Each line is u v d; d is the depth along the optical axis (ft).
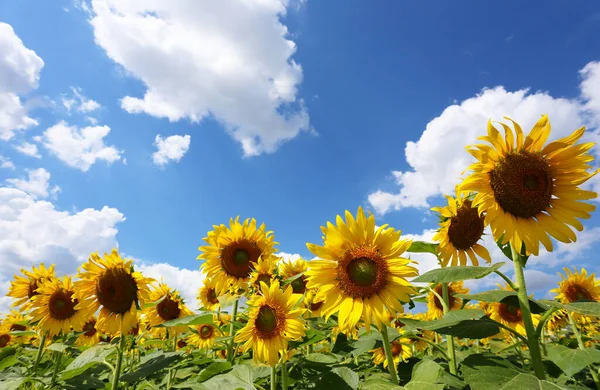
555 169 1.89
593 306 1.44
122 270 2.86
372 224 1.90
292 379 2.11
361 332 2.39
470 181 1.81
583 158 1.84
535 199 1.79
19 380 2.53
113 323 2.81
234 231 3.76
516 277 1.63
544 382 1.29
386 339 1.76
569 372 1.38
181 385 1.83
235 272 3.59
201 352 3.10
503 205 1.82
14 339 5.01
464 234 2.27
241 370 1.91
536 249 1.73
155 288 4.16
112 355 3.08
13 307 4.16
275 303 2.11
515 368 1.38
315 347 2.99
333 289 1.87
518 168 1.79
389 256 1.85
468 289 3.35
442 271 1.60
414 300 2.38
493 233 1.76
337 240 1.88
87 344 4.33
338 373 1.58
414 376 1.52
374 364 3.10
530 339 1.53
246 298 3.23
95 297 2.90
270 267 3.04
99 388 2.72
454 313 1.66
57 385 2.81
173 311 4.12
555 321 3.29
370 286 1.81
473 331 1.53
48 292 3.81
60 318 3.77
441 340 3.38
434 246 2.33
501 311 3.06
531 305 1.73
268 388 2.31
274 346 2.03
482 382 1.32
